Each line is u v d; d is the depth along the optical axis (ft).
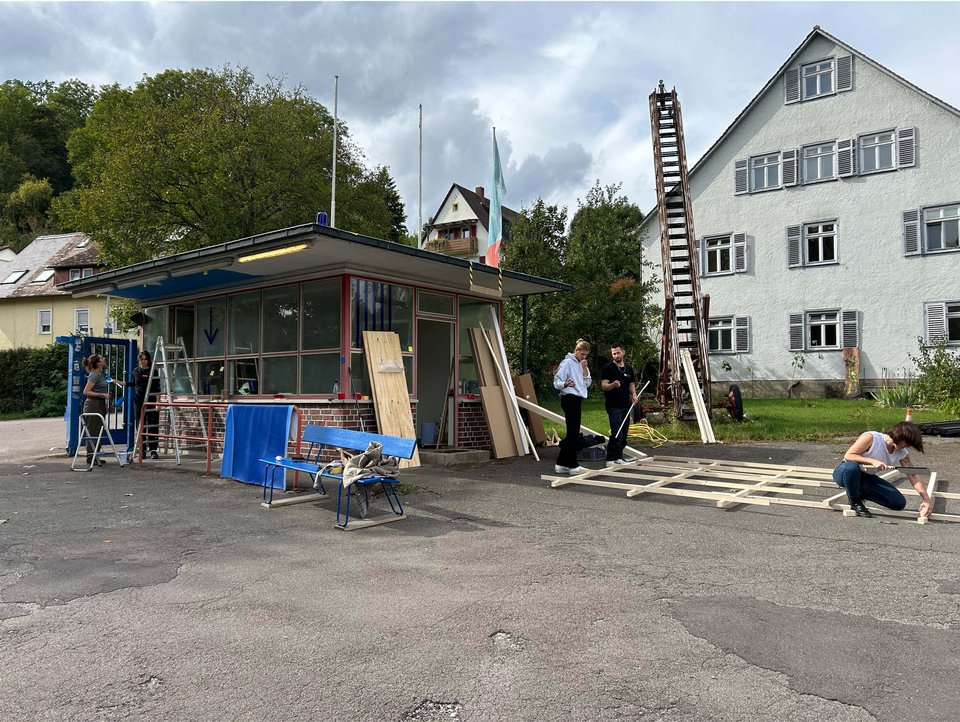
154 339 45.32
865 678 10.57
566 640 12.17
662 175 57.06
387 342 35.70
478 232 174.40
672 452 38.11
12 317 132.67
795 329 88.48
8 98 208.23
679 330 55.01
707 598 14.25
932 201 80.28
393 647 11.94
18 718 9.58
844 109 86.07
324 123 87.10
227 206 76.38
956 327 78.74
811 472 29.53
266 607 13.96
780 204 90.07
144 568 16.74
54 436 60.34
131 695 10.26
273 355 37.91
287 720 9.52
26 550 18.43
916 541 18.60
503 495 26.09
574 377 30.99
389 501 22.36
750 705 9.80
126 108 86.63
